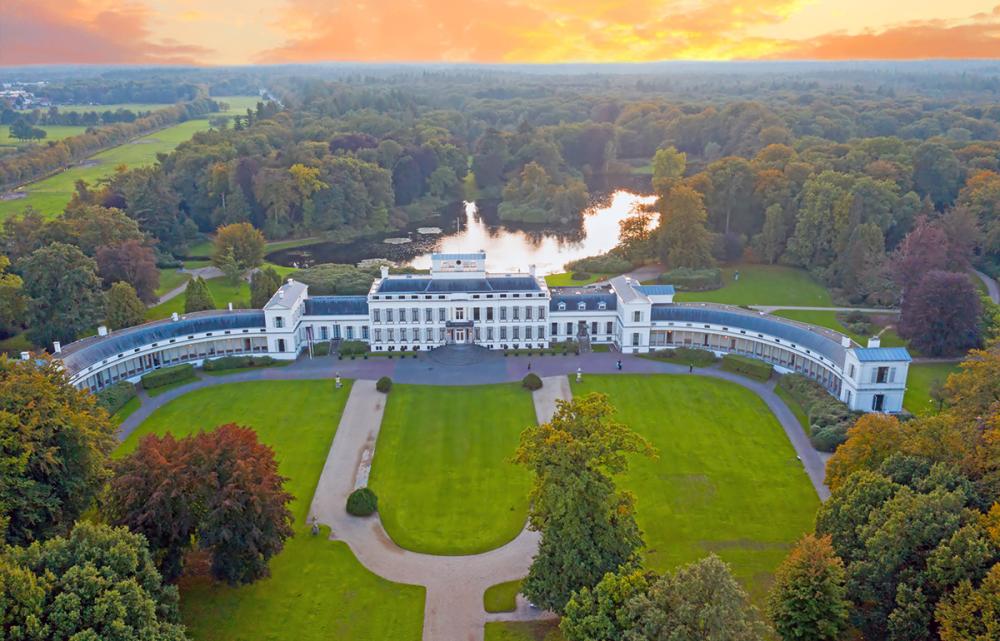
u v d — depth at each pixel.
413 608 97.81
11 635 69.50
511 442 141.50
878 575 84.88
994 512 82.44
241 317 182.12
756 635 67.38
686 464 132.62
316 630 93.62
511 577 103.88
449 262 192.62
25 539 91.56
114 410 152.88
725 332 181.88
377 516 118.25
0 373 107.69
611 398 160.62
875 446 107.25
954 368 173.38
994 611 72.19
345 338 191.38
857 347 152.88
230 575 96.31
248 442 100.56
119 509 94.50
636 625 73.75
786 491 124.00
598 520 89.00
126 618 76.19
